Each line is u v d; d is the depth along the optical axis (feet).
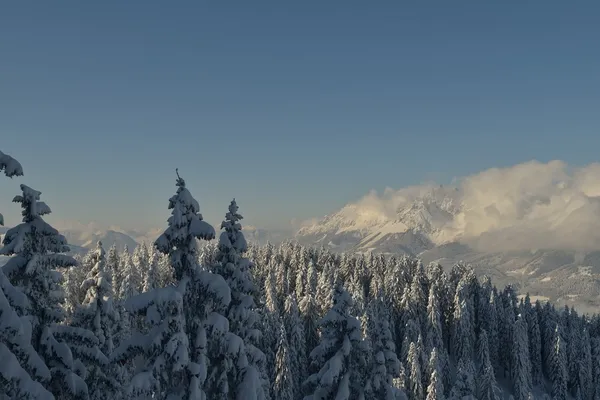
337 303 68.74
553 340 291.99
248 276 66.13
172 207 53.31
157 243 52.49
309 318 227.81
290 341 195.31
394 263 381.19
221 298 51.60
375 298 279.28
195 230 51.90
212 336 53.26
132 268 246.88
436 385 185.37
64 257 58.29
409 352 212.84
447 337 315.78
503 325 319.68
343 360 66.54
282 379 167.73
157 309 49.29
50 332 56.80
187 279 52.31
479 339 284.61
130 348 49.93
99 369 65.46
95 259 77.87
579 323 365.81
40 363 47.34
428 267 382.01
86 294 77.20
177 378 50.49
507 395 287.28
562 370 284.61
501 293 379.14
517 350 274.57
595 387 294.46
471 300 326.65
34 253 55.62
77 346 60.18
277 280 286.25
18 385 42.52
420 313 287.69
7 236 55.47
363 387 67.00
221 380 53.78
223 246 64.64
